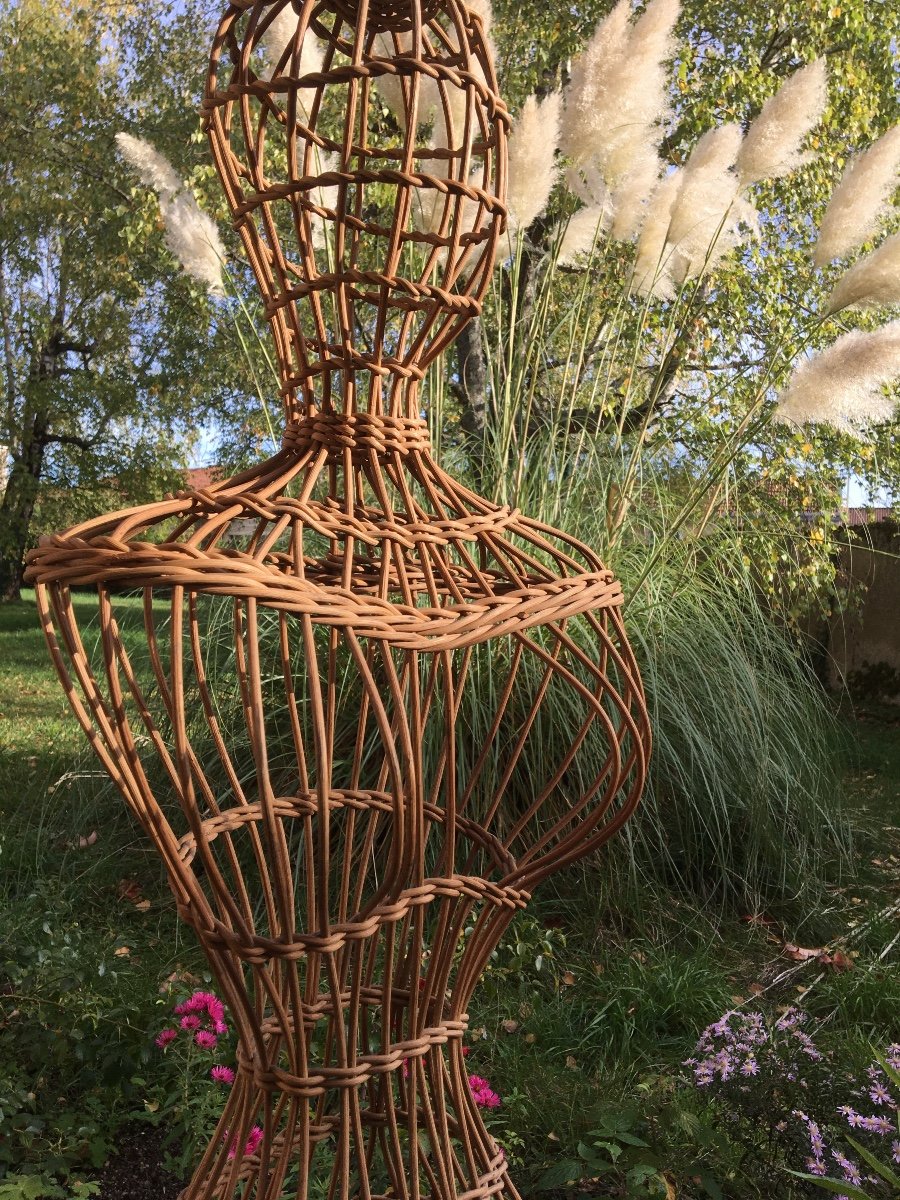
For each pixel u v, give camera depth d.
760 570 4.77
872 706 7.36
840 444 5.55
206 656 3.43
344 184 0.94
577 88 3.25
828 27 6.52
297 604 0.83
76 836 3.39
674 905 3.07
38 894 2.50
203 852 0.88
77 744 4.49
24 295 13.84
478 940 1.11
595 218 3.56
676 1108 1.67
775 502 5.25
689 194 3.37
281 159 5.79
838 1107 1.63
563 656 3.06
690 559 3.71
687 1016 2.38
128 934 2.77
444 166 2.62
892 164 3.17
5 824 3.59
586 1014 2.38
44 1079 1.92
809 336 3.37
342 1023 0.95
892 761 5.47
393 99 2.57
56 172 10.93
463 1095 1.11
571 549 3.36
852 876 3.50
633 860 2.96
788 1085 1.67
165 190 3.38
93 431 14.50
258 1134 1.44
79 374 13.66
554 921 2.92
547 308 3.60
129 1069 1.83
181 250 3.37
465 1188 1.12
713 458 3.74
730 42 6.61
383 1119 1.12
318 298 1.01
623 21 3.22
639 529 3.87
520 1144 1.75
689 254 3.55
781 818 3.46
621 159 3.38
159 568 0.79
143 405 13.50
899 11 6.47
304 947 0.91
